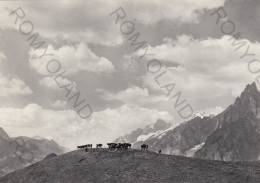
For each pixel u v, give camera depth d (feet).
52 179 440.04
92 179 419.95
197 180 401.49
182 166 440.86
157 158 465.47
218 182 398.01
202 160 475.31
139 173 421.59
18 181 458.09
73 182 422.00
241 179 411.13
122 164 448.24
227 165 458.09
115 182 406.62
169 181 399.44
